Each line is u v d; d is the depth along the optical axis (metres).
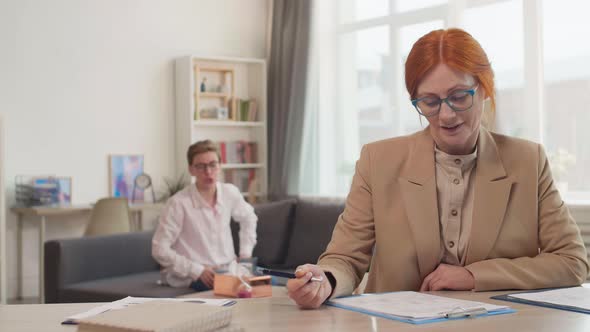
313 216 5.12
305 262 5.05
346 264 1.78
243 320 1.33
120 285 4.27
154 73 6.57
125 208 5.54
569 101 5.05
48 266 4.31
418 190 1.81
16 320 1.32
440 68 1.61
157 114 6.59
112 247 4.59
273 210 5.18
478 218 1.79
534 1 5.15
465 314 1.35
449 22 5.66
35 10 5.95
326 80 6.80
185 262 4.12
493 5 5.39
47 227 6.05
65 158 6.09
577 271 1.76
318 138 6.76
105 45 6.30
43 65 5.99
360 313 1.41
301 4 6.70
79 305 1.48
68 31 6.11
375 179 1.87
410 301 1.52
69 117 6.11
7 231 5.83
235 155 6.95
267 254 5.08
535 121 5.17
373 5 6.48
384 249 1.84
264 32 7.29
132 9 6.45
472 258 1.79
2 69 5.80
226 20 7.04
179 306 1.24
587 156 4.98
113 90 6.34
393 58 6.29
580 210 4.64
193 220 4.28
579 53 4.98
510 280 1.69
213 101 6.89
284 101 6.86
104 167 6.29
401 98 6.21
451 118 1.62
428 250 1.79
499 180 1.80
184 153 6.58
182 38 6.75
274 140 6.95
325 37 6.81
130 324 1.10
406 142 1.90
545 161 1.88
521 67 5.23
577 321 1.30
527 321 1.30
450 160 1.80
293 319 1.34
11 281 5.85
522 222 1.81
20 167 5.88
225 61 6.92
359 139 6.57
